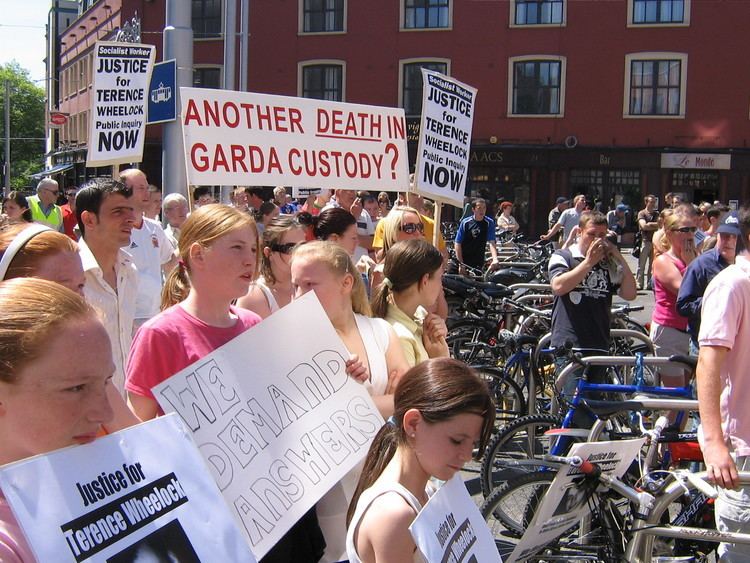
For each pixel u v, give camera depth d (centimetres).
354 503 230
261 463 261
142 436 180
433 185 622
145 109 677
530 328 777
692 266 544
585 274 566
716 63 2789
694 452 420
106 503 168
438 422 212
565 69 2880
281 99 527
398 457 221
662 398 477
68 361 162
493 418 221
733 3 2759
